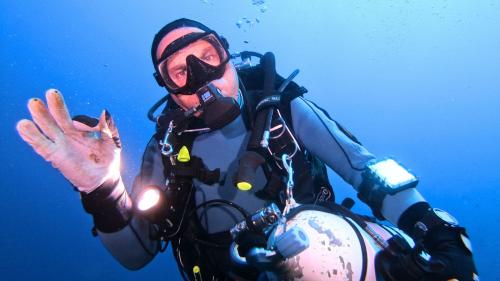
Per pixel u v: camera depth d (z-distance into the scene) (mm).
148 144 911
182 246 834
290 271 538
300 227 554
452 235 547
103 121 614
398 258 520
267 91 771
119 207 680
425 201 604
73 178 596
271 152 766
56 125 567
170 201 762
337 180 6457
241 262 606
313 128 785
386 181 610
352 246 535
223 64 771
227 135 843
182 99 801
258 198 801
